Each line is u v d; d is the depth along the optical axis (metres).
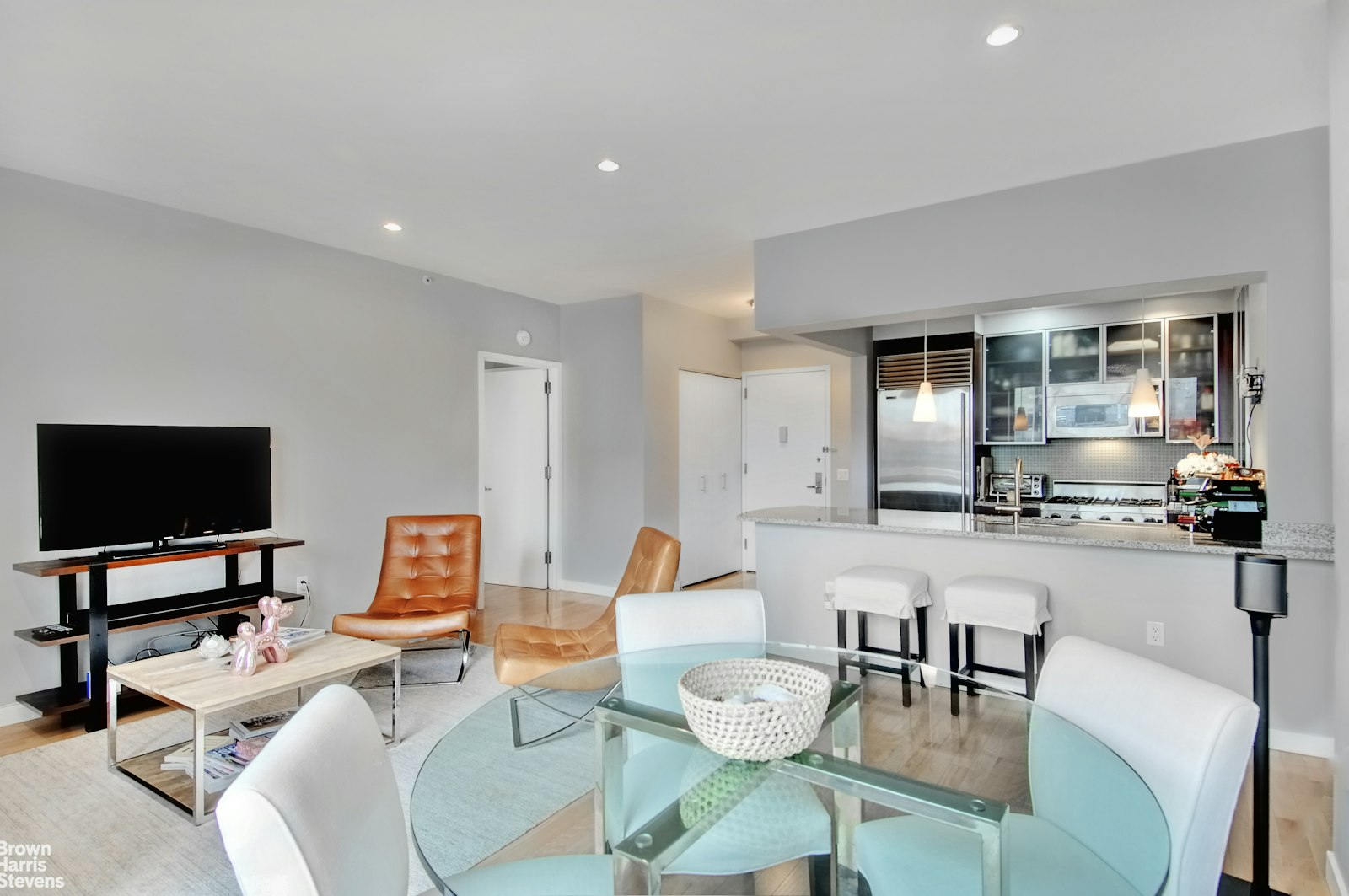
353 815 1.08
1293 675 2.77
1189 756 1.25
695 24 2.06
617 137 2.80
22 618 3.11
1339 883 1.82
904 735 1.87
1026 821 1.46
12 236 3.09
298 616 4.16
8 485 3.08
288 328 4.11
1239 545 2.80
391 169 3.12
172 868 2.02
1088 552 3.17
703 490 6.43
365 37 2.12
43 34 2.08
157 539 3.40
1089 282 3.16
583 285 5.37
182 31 2.07
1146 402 4.46
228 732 2.96
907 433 5.81
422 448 4.89
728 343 6.82
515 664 2.89
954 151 2.94
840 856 1.30
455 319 5.14
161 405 3.56
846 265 3.83
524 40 2.15
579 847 1.71
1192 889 1.22
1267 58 2.24
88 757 2.73
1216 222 2.90
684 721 1.70
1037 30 2.10
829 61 2.27
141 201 3.49
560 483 6.05
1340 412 1.84
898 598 3.21
